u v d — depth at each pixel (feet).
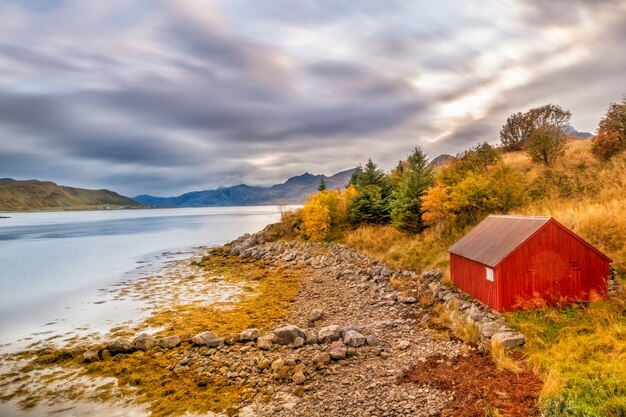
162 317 77.92
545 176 109.70
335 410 39.52
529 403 36.06
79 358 57.52
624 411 31.58
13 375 52.75
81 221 556.51
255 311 78.38
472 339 52.29
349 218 146.72
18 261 164.96
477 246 66.85
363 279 94.27
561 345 45.42
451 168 122.31
